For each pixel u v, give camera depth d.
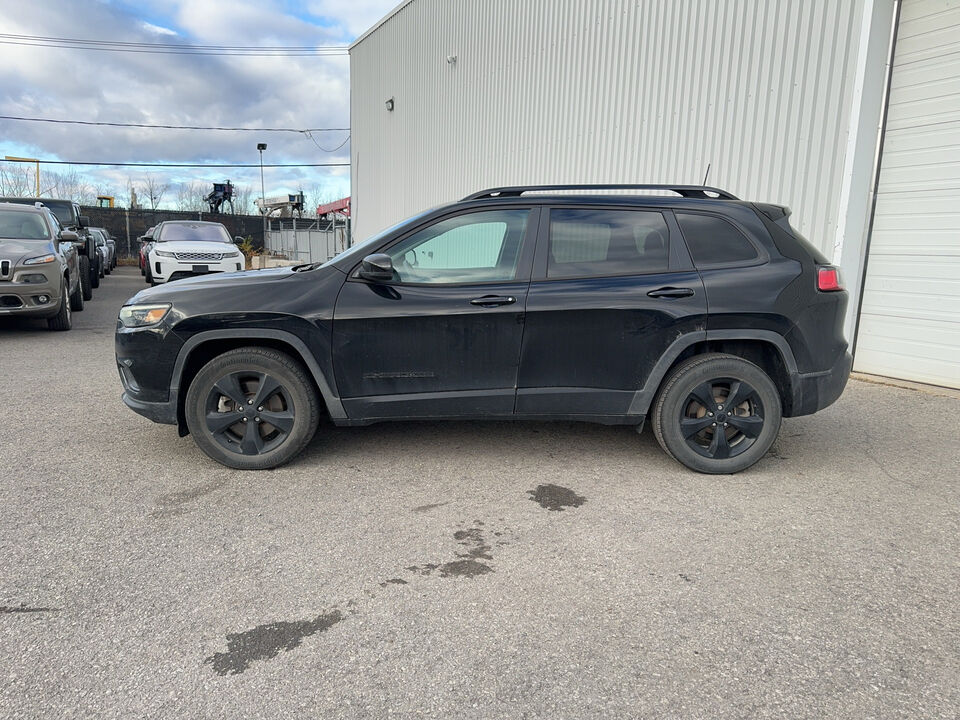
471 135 12.63
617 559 2.95
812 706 2.04
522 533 3.19
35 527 3.18
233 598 2.60
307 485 3.75
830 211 6.45
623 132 9.03
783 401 4.05
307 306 3.75
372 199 17.25
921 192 5.98
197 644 2.31
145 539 3.08
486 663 2.23
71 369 6.79
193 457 4.17
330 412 3.87
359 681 2.13
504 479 3.88
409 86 14.81
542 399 3.88
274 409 3.92
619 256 3.88
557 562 2.92
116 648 2.28
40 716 1.96
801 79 6.62
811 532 3.24
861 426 5.02
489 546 3.06
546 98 10.52
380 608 2.55
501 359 3.81
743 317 3.79
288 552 2.97
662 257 3.88
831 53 6.31
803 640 2.37
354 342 3.77
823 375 3.92
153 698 2.05
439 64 13.54
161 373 3.82
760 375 3.85
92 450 4.28
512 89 11.33
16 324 10.09
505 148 11.62
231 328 3.76
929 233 5.98
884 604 2.61
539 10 10.55
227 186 37.62
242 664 2.21
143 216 34.00
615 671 2.20
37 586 2.66
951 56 5.65
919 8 5.82
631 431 4.83
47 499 3.50
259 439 3.92
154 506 3.44
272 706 2.02
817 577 2.81
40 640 2.32
